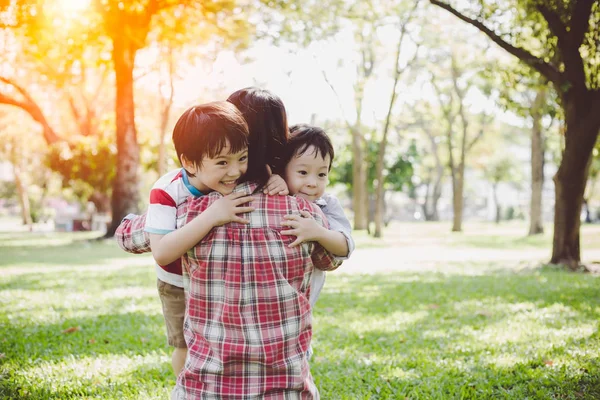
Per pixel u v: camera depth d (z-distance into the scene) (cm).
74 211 4706
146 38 1647
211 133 181
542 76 956
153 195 204
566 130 956
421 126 3706
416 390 327
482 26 914
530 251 1476
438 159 4031
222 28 1405
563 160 990
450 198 6438
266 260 187
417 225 3731
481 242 1828
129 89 1619
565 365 360
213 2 1360
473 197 6581
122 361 385
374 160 2978
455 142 3697
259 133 201
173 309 261
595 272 948
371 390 333
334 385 338
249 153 199
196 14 1548
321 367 373
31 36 1259
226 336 183
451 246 1650
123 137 1633
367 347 423
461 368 365
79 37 1426
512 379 342
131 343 437
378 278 872
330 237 203
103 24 1428
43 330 479
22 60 1966
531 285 760
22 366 371
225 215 185
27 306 596
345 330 484
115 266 1035
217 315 185
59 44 1421
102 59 1634
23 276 862
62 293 688
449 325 503
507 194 6238
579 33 842
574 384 328
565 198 1007
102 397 313
